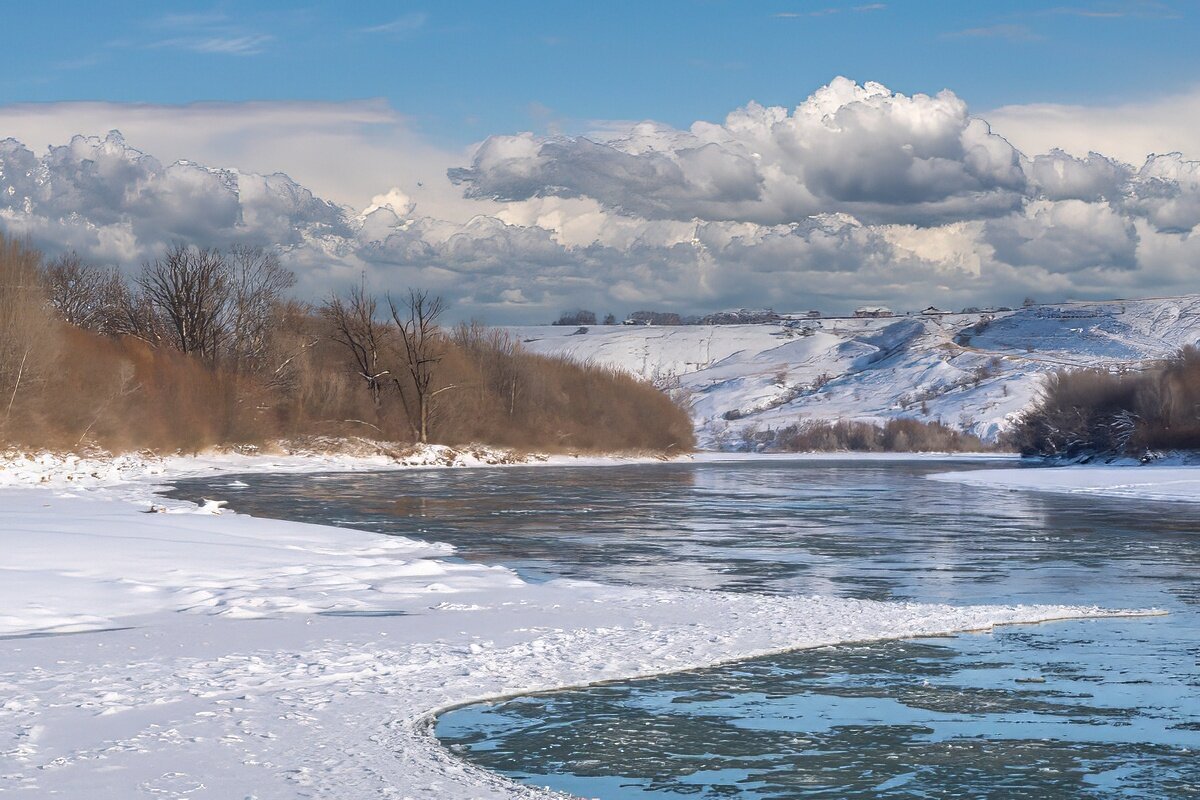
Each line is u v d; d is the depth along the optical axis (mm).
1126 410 83625
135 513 32000
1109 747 10602
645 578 22078
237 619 15742
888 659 14156
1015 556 26422
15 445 55594
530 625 15555
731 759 10172
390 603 17500
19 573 18641
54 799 8195
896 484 61125
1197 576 22812
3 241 63062
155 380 69562
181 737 9789
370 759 9375
